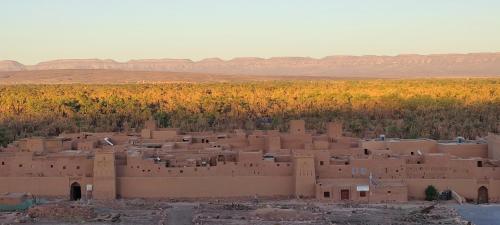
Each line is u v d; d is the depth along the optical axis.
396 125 133.88
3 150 92.00
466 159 84.00
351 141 96.75
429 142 94.69
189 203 82.38
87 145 94.69
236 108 160.25
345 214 75.25
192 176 84.12
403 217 73.81
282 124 139.88
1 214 76.75
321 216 74.38
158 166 84.12
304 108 161.50
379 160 83.81
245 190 84.12
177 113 153.88
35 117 148.38
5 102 168.25
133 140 100.50
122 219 73.88
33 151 89.19
